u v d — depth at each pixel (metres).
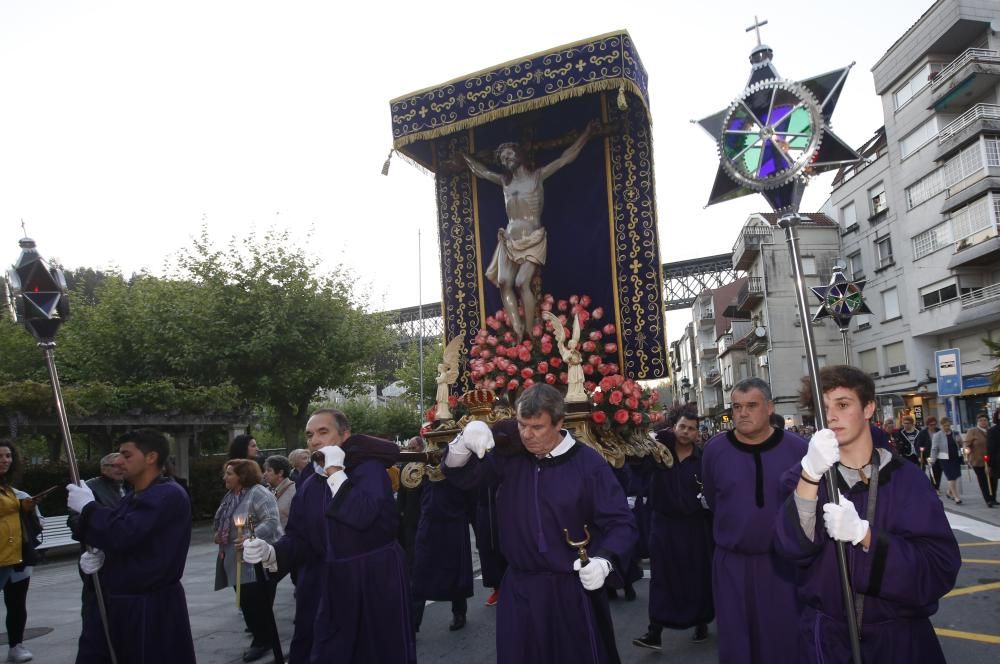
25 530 6.14
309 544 4.25
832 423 2.59
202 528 17.88
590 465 3.46
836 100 3.17
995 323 24.95
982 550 9.04
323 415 4.18
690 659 5.35
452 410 7.90
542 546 3.35
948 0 24.81
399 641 3.94
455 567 6.50
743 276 49.78
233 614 7.54
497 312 8.28
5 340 20.52
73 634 7.16
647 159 8.28
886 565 2.37
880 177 30.22
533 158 8.66
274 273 21.28
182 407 17.75
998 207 23.31
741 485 3.96
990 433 12.21
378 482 4.00
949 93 24.56
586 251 8.47
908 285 28.14
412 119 8.04
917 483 2.53
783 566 3.79
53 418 14.55
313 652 3.90
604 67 7.22
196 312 20.45
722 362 51.72
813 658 2.62
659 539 5.67
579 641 3.31
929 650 2.49
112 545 3.68
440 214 9.12
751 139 3.15
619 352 8.18
